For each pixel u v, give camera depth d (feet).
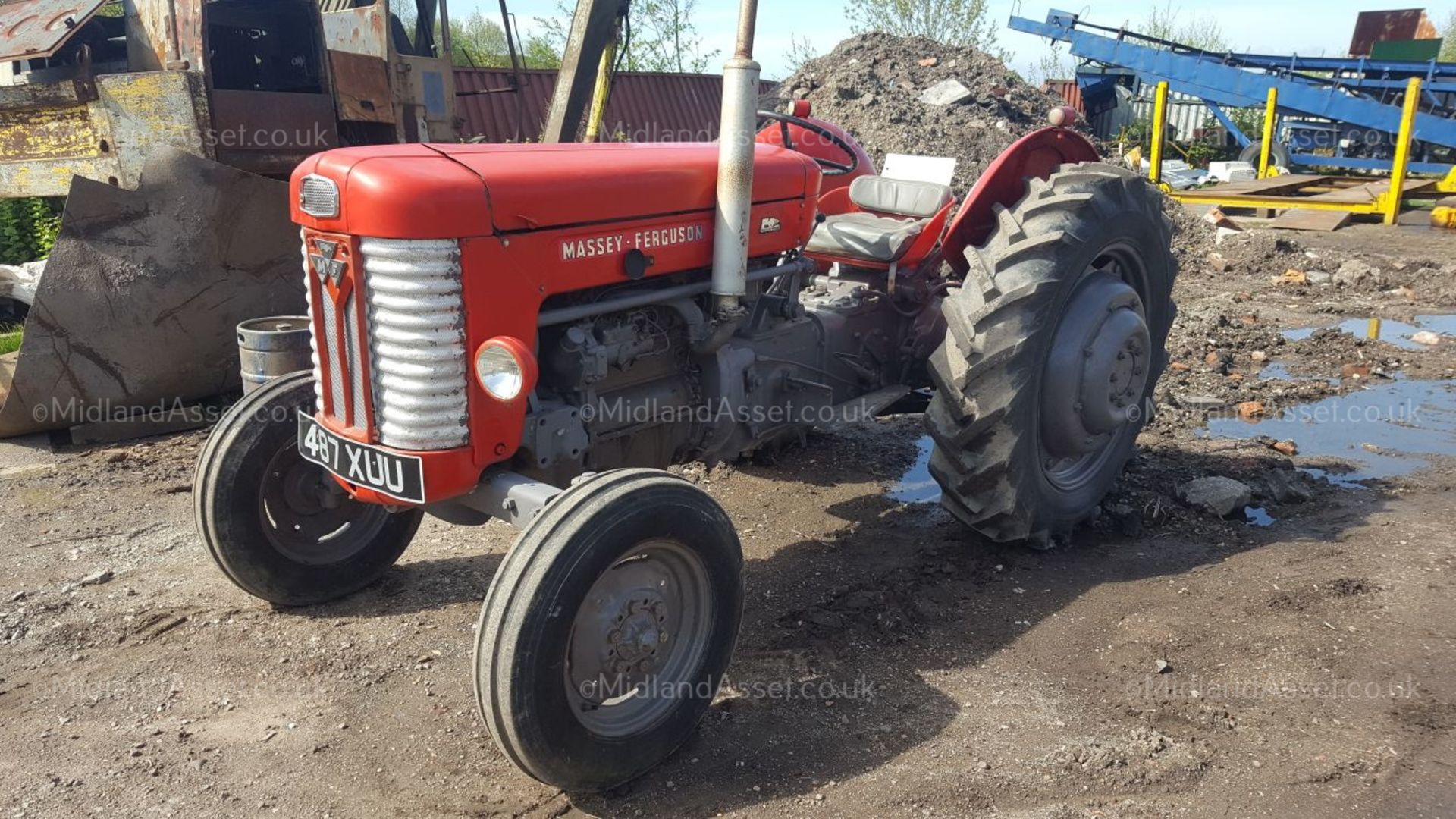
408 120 23.36
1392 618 10.41
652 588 8.50
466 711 9.36
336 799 8.16
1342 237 37.47
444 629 10.94
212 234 17.76
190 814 7.97
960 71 50.39
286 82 22.76
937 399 11.58
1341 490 14.02
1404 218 42.24
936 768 8.38
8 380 16.96
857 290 14.16
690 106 55.42
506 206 8.41
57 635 10.75
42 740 8.95
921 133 44.04
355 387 8.73
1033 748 8.61
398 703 9.50
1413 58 49.67
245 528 10.61
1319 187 48.11
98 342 17.07
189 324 17.87
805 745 8.79
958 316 11.23
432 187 7.98
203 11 17.81
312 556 11.30
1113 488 13.78
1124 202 12.09
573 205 8.93
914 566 12.28
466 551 12.98
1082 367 11.71
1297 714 8.95
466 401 8.51
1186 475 14.48
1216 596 11.12
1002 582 11.78
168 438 17.93
